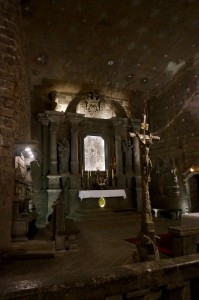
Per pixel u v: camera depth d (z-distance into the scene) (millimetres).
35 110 13008
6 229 5730
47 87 13312
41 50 10930
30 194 9453
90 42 10703
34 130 12859
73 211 12156
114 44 10930
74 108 13359
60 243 6270
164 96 14000
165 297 1713
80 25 9711
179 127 12680
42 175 12586
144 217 4332
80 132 13586
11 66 6316
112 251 6230
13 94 6266
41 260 5484
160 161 13961
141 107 15148
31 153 7188
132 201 13891
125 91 14805
